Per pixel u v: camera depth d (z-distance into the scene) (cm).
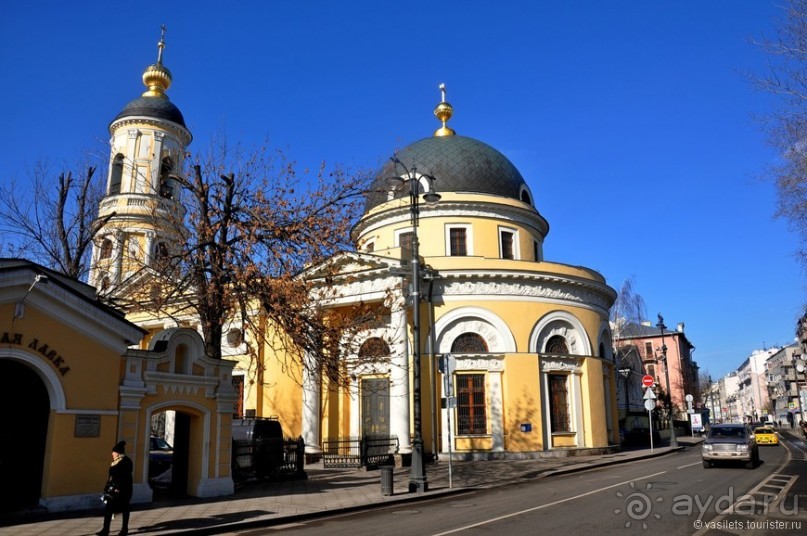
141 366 1563
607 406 3388
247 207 1900
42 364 1345
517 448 2836
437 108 3850
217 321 1862
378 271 2781
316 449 2772
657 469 2344
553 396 3041
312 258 1905
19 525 1206
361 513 1455
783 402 11538
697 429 6250
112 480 1110
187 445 1716
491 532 1091
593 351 3200
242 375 3167
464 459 2797
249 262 1823
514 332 2956
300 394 2984
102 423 1442
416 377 1866
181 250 2055
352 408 2931
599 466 2569
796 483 1764
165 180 3167
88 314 1428
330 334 1867
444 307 2934
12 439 1352
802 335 8681
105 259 2778
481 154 3525
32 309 1341
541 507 1396
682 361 8925
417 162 3444
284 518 1343
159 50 3719
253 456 2094
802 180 1530
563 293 3144
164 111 3506
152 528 1206
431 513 1391
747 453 2281
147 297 2262
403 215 3350
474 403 2886
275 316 1822
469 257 2978
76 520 1261
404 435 2642
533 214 3491
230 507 1491
